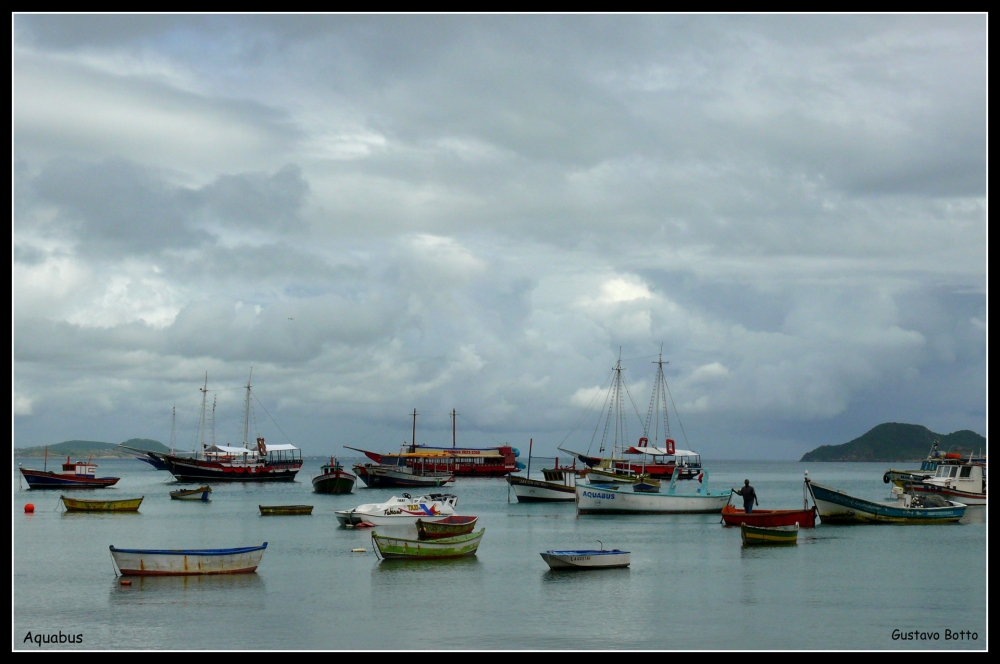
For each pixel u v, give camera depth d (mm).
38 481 159250
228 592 51031
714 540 76562
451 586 52906
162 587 52094
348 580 54656
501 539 77938
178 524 92625
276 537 79312
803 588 52750
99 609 46531
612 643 40781
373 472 172500
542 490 129000
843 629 43312
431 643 40656
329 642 40469
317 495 150500
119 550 53844
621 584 53938
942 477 111812
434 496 94125
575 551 59281
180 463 188125
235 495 151750
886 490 176000
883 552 67125
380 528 83438
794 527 72062
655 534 82000
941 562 62281
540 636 41625
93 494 150125
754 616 45500
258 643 40656
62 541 76750
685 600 49000
